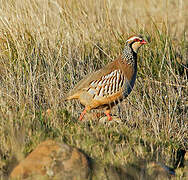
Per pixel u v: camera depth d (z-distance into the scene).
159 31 40.72
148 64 36.00
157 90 32.72
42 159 19.34
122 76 27.19
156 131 26.98
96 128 23.92
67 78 32.62
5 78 31.58
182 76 37.94
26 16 34.41
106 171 20.23
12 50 33.56
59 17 36.09
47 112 26.45
